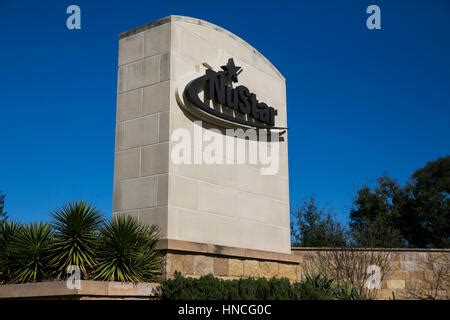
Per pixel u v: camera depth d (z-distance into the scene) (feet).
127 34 37.47
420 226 111.55
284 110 47.24
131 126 35.53
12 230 32.14
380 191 115.55
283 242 43.52
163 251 31.19
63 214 30.07
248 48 43.16
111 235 29.81
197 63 36.99
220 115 37.11
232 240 37.60
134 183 34.30
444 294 55.47
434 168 112.68
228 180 38.29
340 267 55.72
